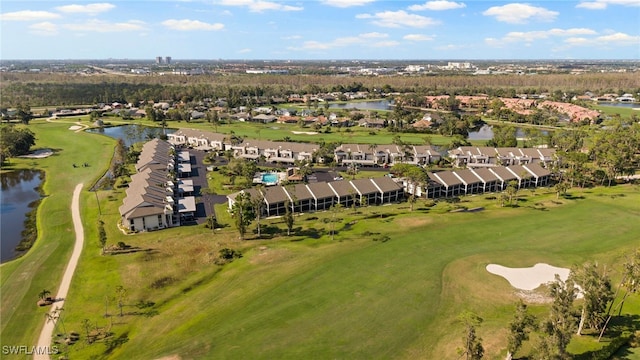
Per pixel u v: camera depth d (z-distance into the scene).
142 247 83.50
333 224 95.88
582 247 81.75
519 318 47.53
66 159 160.25
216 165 156.88
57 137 199.12
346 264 75.00
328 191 109.12
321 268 73.56
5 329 57.69
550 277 70.25
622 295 64.19
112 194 117.88
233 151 173.62
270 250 81.44
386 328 56.38
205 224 95.12
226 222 98.44
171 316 60.25
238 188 126.06
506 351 50.81
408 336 54.66
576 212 102.81
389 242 84.81
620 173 135.50
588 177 135.38
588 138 189.12
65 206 108.69
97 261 77.31
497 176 128.12
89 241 86.75
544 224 94.50
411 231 90.94
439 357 50.44
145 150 158.75
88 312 61.59
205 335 55.53
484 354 50.53
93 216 101.25
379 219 99.19
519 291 65.81
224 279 70.75
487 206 109.69
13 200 116.69
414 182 118.06
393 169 136.75
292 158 165.50
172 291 67.31
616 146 149.38
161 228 94.81
